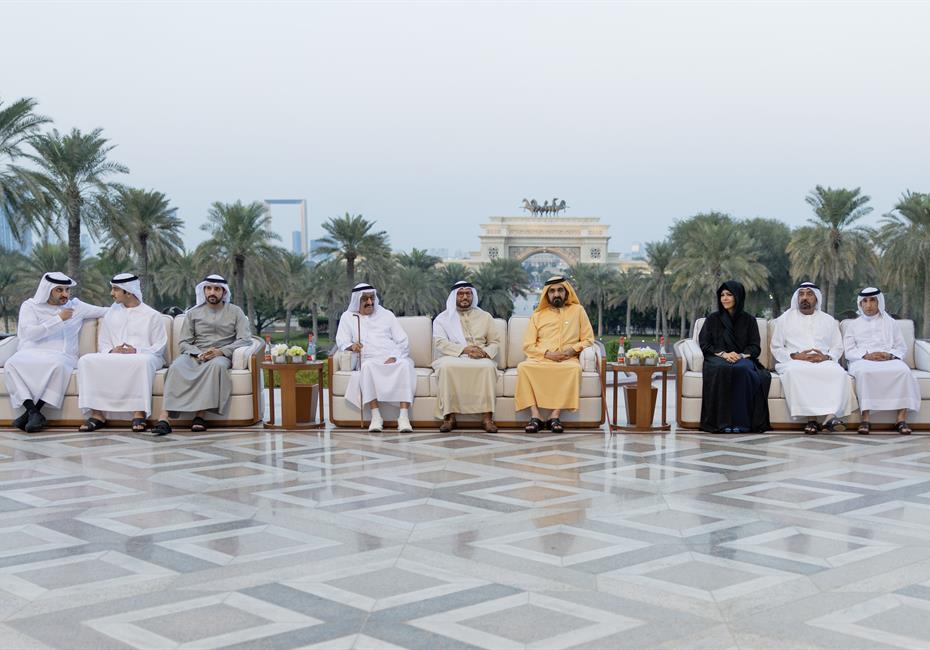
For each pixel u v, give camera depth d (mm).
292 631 3205
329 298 47938
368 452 6945
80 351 8617
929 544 4305
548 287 8312
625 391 8508
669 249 47094
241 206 34438
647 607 3439
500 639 3131
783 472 6113
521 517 4836
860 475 6008
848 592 3605
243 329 8453
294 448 7137
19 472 6137
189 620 3314
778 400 8047
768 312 51438
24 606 3469
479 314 8562
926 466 6336
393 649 3047
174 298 47125
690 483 5738
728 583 3717
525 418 8133
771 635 3160
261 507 5090
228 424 8227
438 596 3564
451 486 5656
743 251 39594
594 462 6504
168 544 4324
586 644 3086
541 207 103812
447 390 7871
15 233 22547
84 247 37188
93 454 6855
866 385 7785
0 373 8117
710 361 8016
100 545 4309
